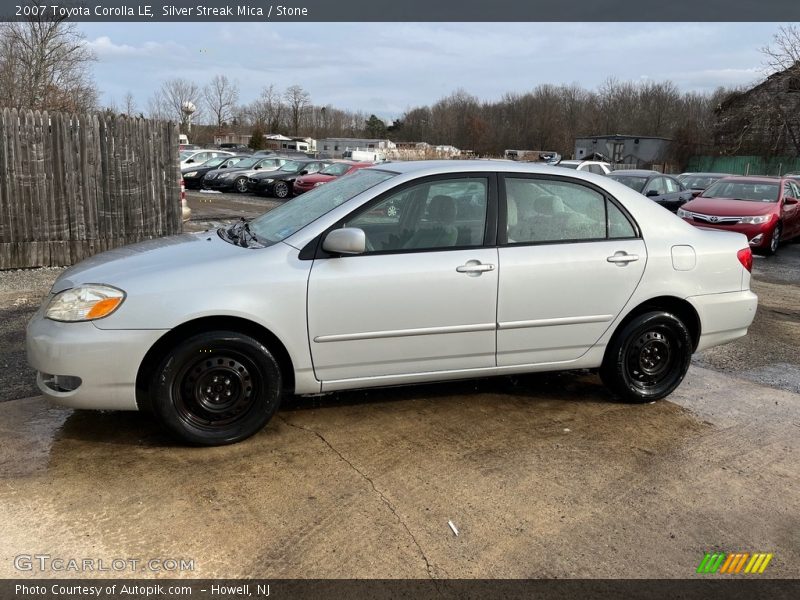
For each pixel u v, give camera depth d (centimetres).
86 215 927
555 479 363
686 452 400
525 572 285
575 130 8112
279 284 377
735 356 596
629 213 454
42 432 399
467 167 426
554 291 429
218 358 377
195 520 313
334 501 333
